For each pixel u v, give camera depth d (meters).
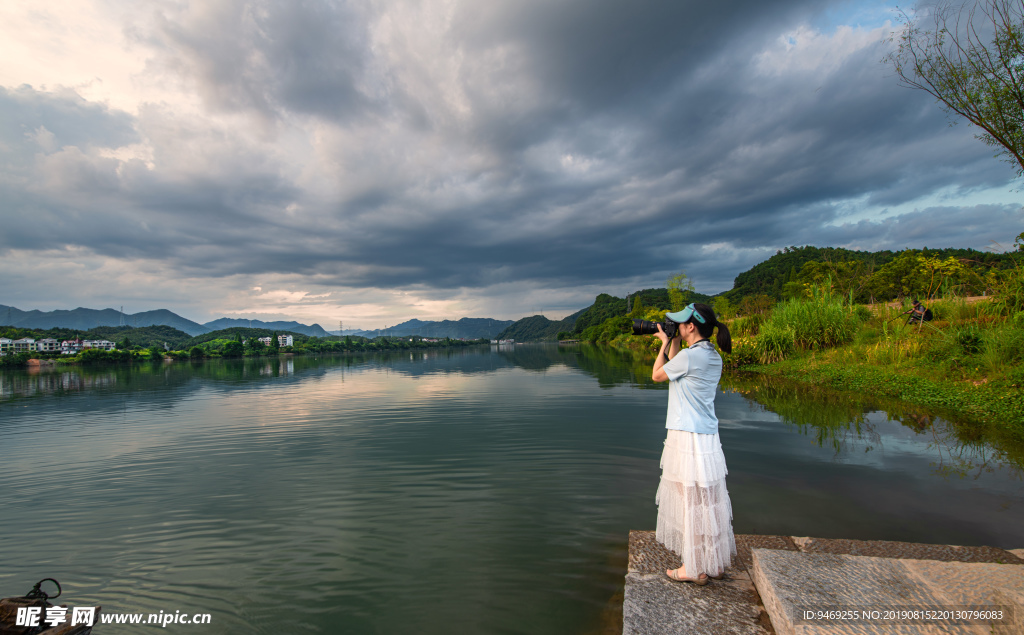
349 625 2.58
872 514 3.83
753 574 2.64
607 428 7.97
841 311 15.88
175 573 3.26
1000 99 7.66
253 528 4.05
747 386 12.33
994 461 5.25
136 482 5.57
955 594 2.11
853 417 7.93
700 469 2.56
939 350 10.73
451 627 2.52
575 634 2.41
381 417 10.09
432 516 4.20
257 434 8.46
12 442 8.21
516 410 10.33
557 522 3.97
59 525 4.21
